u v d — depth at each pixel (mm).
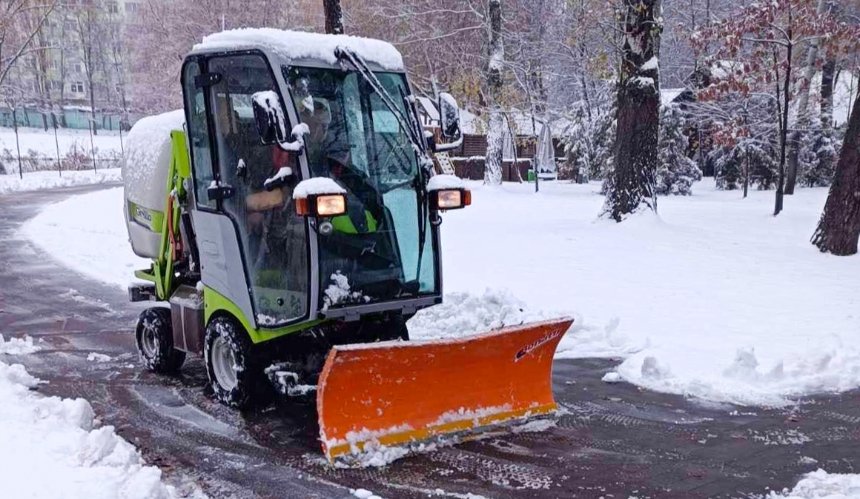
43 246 15172
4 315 9430
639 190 15031
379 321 5859
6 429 4965
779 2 17016
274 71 5098
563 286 9977
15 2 39906
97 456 4680
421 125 5703
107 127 70312
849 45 18141
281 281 5359
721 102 25938
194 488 4547
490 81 26609
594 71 22328
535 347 5566
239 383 5695
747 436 5391
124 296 10625
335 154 5312
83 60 69438
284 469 4816
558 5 27312
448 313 8469
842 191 12125
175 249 6570
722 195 28078
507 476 4699
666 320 8352
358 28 26734
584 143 33250
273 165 5344
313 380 5680
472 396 5402
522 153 37969
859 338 7520
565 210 19734
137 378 6789
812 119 28000
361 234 5344
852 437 5367
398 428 5043
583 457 5000
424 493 4465
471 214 18641
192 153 6031
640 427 5555
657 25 14477
